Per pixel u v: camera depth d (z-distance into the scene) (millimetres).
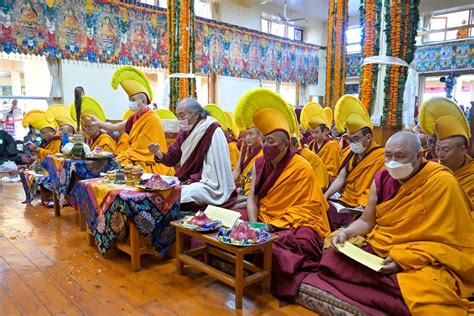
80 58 7184
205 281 2330
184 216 2732
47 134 4477
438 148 2283
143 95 3893
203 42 9297
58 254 2738
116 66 7723
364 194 2906
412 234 1841
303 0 10930
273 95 2383
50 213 3852
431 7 10531
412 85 4617
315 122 3996
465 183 2248
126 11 7746
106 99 7648
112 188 2553
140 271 2467
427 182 1817
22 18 6434
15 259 2637
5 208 4047
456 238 1759
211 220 2283
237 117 2449
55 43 6840
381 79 3656
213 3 9961
